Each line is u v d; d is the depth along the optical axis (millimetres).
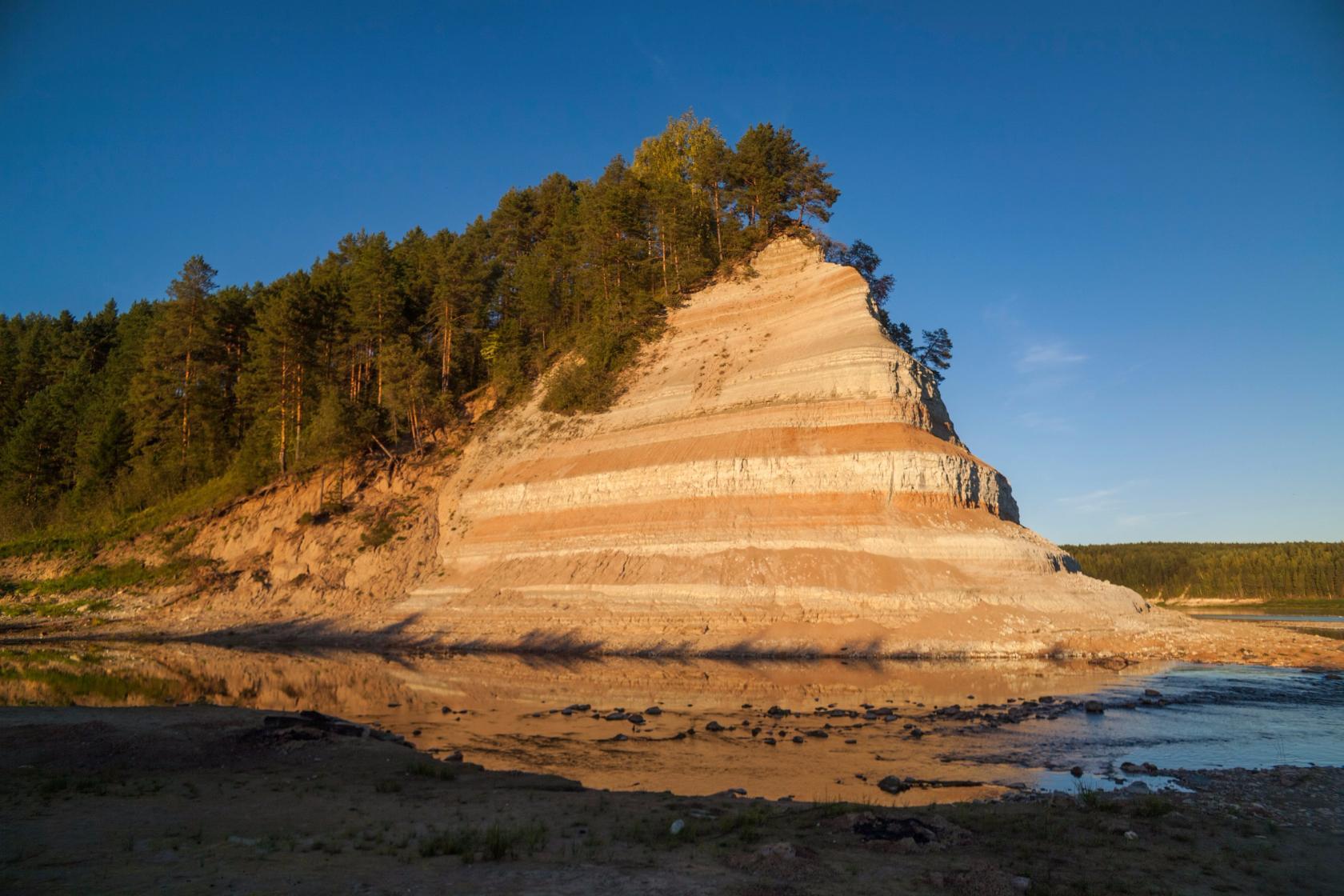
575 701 29688
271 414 74625
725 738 22812
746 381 60406
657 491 55031
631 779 18141
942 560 45312
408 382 71875
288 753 19547
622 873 10422
